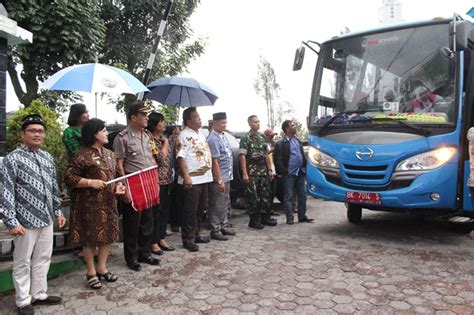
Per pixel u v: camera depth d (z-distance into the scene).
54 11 8.80
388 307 3.48
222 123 5.82
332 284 4.02
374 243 5.54
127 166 4.43
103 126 4.01
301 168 7.01
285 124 6.93
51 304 3.65
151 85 5.93
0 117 5.23
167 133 6.66
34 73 9.50
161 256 5.01
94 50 9.86
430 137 5.12
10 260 4.22
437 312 3.38
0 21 4.91
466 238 5.83
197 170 5.23
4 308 3.58
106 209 4.02
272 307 3.51
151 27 13.48
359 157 5.51
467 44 4.91
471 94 5.31
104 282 4.16
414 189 5.11
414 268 4.46
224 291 3.89
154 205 4.75
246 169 6.55
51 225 3.61
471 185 4.96
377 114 5.62
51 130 6.02
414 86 5.46
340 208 8.69
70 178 3.84
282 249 5.26
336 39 6.32
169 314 3.42
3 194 3.31
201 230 6.59
